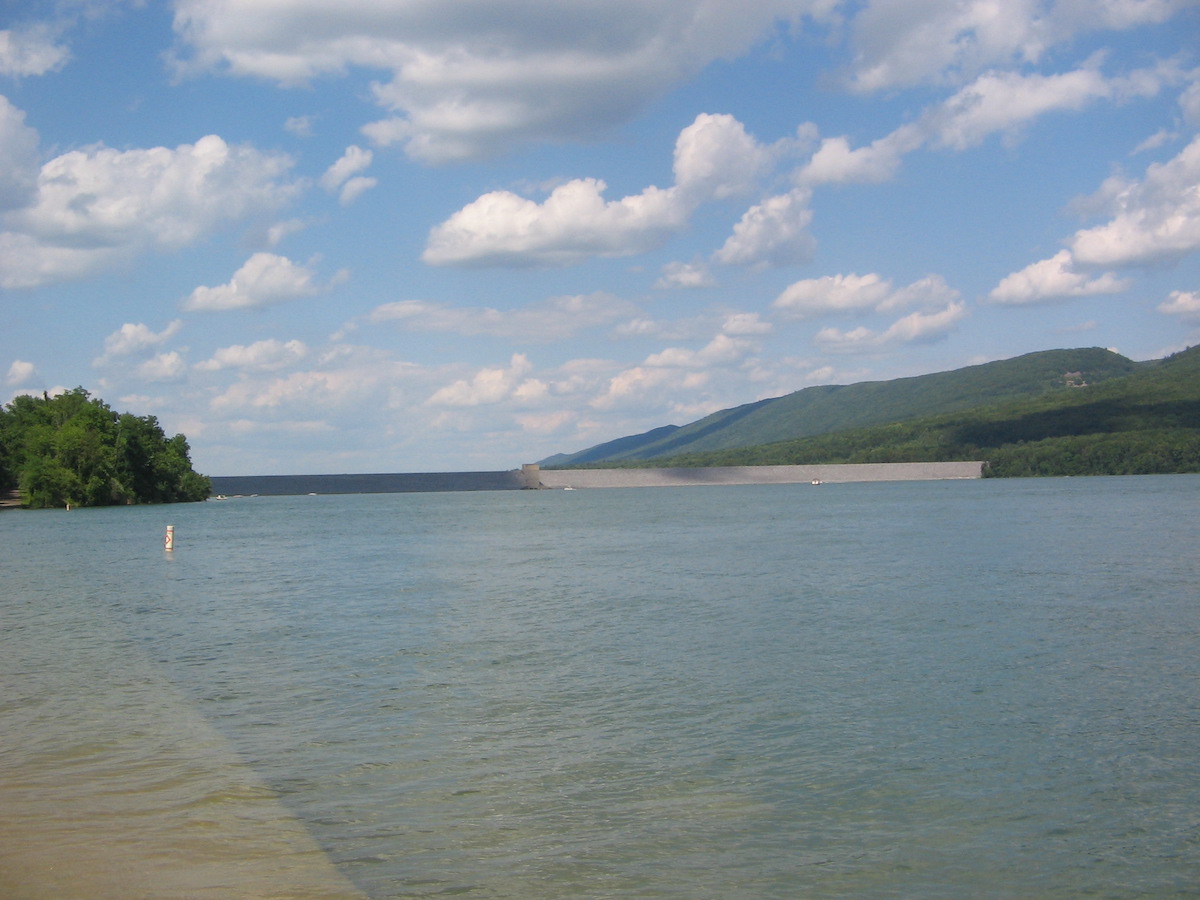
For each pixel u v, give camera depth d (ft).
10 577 184.03
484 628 112.98
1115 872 45.52
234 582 171.01
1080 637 100.89
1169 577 151.33
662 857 46.93
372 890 43.09
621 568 183.62
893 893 43.50
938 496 554.46
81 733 67.92
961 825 50.80
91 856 46.39
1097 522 292.81
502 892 42.98
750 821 51.21
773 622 113.80
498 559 210.59
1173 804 53.36
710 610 124.47
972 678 82.69
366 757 61.98
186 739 66.33
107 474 562.66
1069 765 59.77
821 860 46.62
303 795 54.90
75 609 136.26
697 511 441.68
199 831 49.42
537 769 59.47
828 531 279.08
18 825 50.26
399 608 132.05
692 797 54.70
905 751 62.69
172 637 110.01
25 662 94.99
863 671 85.87
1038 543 220.43
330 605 136.87
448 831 49.65
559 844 48.08
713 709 73.36
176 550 253.85
